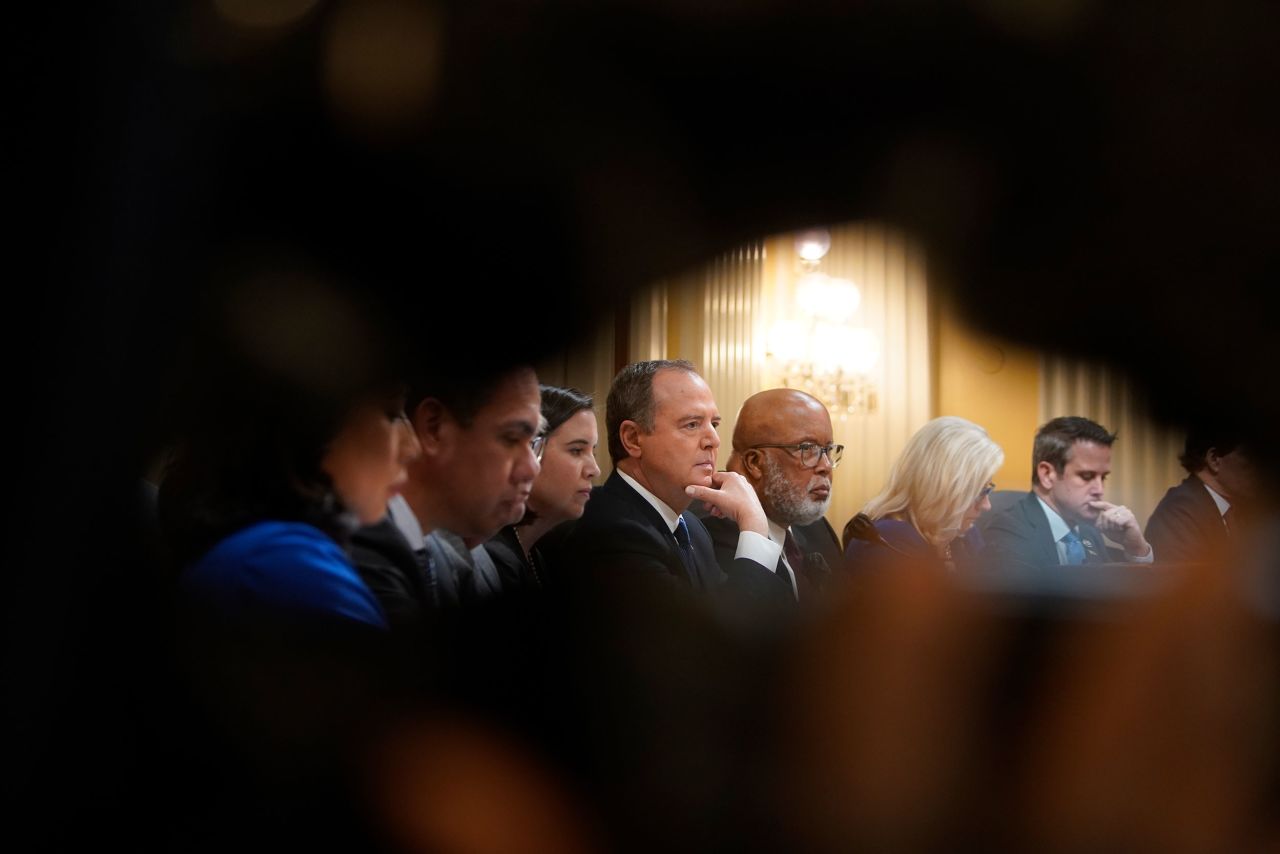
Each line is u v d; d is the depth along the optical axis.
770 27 0.30
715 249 0.32
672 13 0.30
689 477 1.92
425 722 0.38
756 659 0.34
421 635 0.40
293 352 0.35
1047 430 2.32
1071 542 2.29
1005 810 0.30
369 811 0.37
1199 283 0.28
